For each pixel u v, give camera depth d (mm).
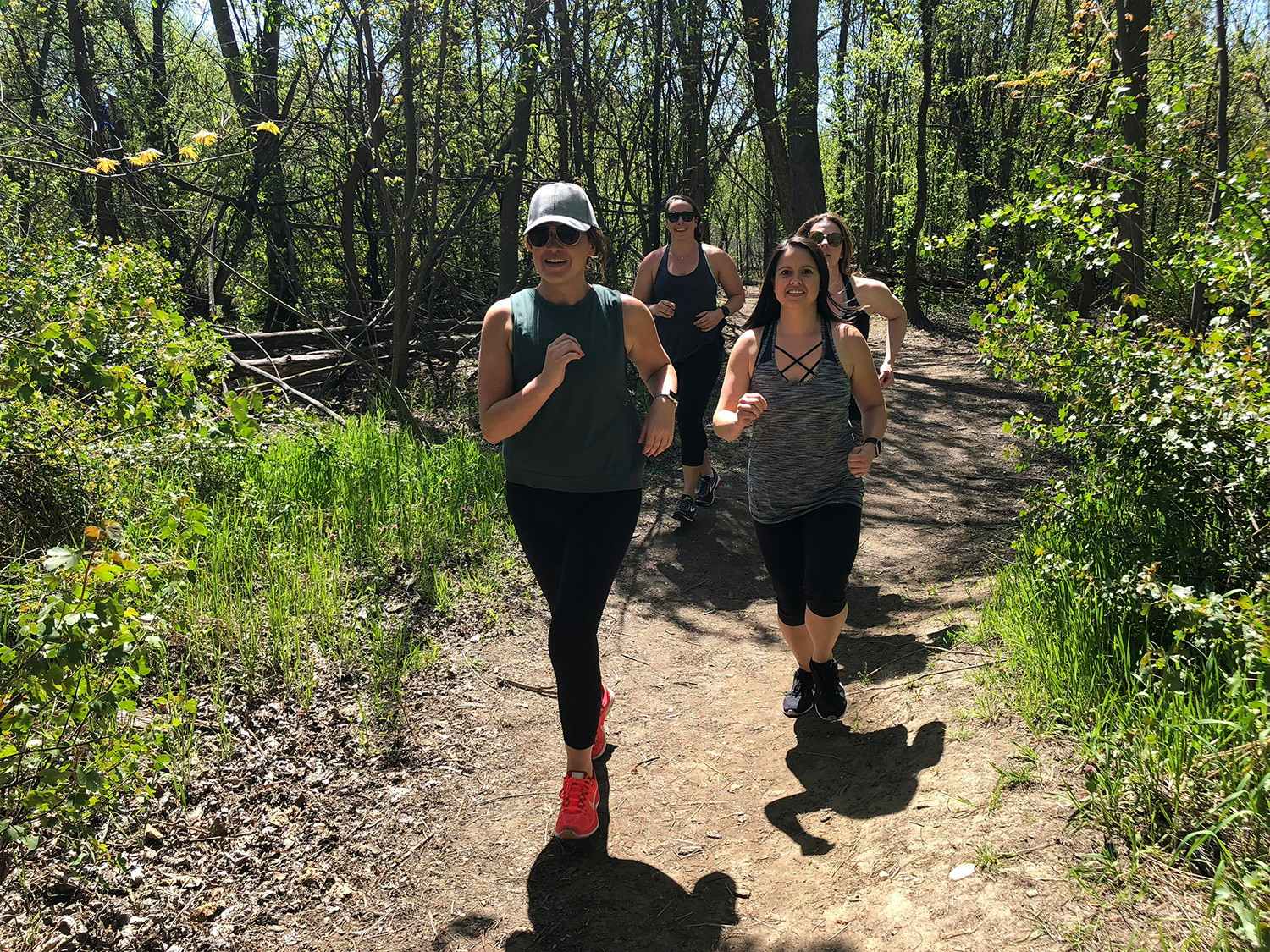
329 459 5848
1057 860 2416
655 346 3182
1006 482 7215
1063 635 3371
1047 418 8922
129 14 13312
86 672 2336
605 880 2904
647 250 14078
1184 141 4910
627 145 14727
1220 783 2404
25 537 3947
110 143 10445
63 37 12805
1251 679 2707
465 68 10492
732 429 3439
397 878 2912
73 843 2711
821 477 3498
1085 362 3846
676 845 3074
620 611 5148
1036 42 19578
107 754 2453
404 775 3424
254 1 9648
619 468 3059
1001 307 4191
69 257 6184
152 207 9164
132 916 2576
